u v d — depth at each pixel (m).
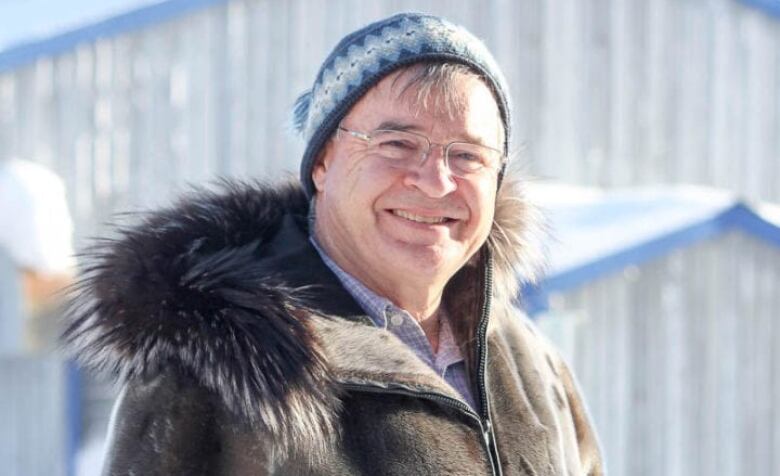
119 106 18.30
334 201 4.78
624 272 14.58
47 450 17.11
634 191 21.84
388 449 4.36
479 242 4.86
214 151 18.92
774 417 15.39
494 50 21.56
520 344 5.36
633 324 14.66
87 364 4.31
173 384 4.16
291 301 4.39
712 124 22.59
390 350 4.50
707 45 22.58
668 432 14.98
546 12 21.84
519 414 5.01
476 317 5.03
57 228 15.40
